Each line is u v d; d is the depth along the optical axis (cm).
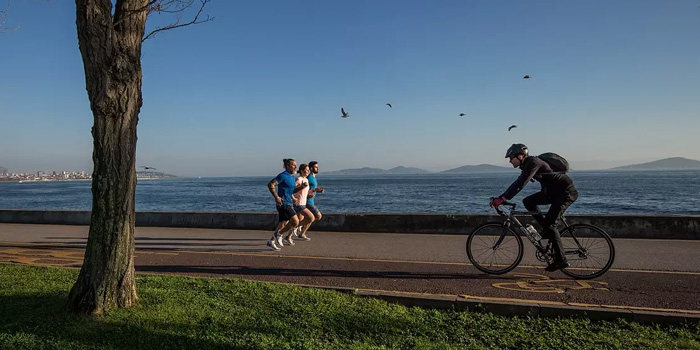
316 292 549
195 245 1047
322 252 932
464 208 3619
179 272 736
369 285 641
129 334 420
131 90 462
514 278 677
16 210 1675
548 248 676
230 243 1077
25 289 564
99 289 467
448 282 656
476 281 661
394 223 1252
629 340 419
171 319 454
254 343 409
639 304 536
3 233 1327
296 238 1140
